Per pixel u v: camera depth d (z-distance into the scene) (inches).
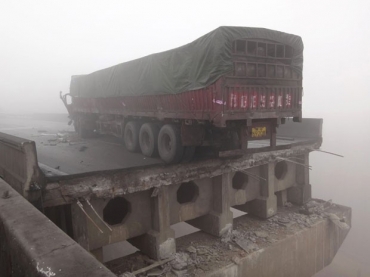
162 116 422.0
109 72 550.0
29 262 95.2
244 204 571.2
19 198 166.4
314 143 604.7
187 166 397.7
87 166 392.5
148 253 401.1
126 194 368.5
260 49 353.4
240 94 333.7
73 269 86.2
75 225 327.3
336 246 587.5
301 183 615.8
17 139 300.7
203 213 461.4
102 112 613.3
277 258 449.4
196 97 352.8
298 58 388.2
